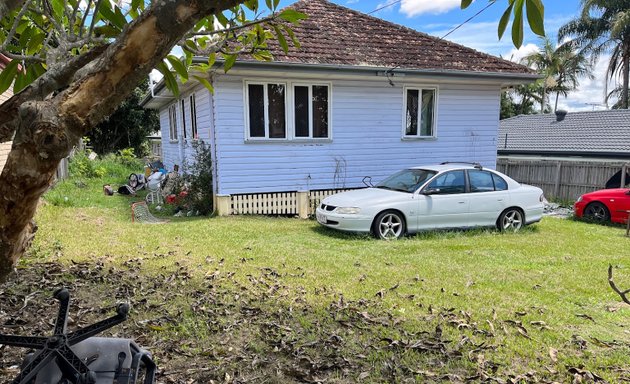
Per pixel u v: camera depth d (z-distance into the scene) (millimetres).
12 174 1062
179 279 5301
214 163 10586
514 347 3719
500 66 12508
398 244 7840
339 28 12438
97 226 8484
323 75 10602
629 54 28500
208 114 11117
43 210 9633
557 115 21875
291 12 2123
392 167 11992
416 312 4477
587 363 3490
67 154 1095
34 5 2035
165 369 3268
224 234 8227
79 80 1096
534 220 9648
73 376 1451
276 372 3271
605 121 19438
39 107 1038
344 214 8297
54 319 3973
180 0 1032
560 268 6340
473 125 12586
